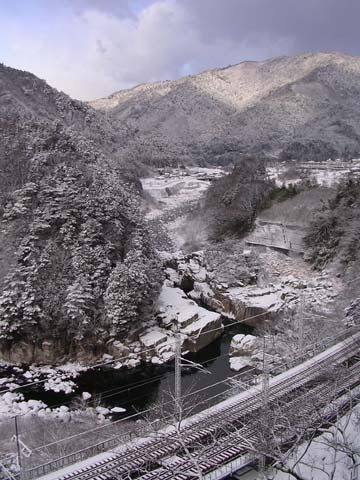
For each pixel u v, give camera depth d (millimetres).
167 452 24484
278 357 39281
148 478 21969
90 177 60562
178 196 127625
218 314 54375
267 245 73000
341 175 94625
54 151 64625
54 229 53688
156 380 43625
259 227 75125
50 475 22625
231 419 27406
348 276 56344
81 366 47406
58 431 31484
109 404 39688
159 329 51781
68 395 41562
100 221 55281
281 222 71688
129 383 43594
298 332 43562
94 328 48938
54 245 52344
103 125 176500
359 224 60531
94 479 22250
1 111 85562
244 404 29266
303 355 36031
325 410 26656
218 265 66500
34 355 48031
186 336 49688
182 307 55312
